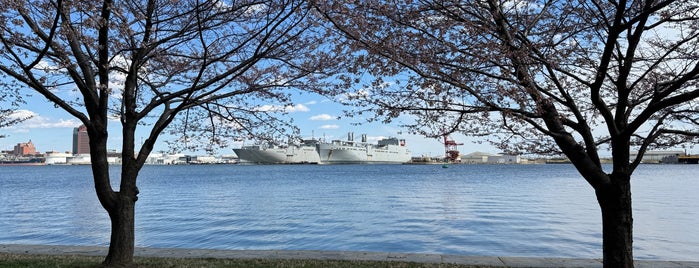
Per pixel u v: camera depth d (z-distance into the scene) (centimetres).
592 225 1947
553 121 686
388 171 12875
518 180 6762
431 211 2580
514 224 1994
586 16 662
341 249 1456
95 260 931
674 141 754
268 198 3684
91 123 808
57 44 742
